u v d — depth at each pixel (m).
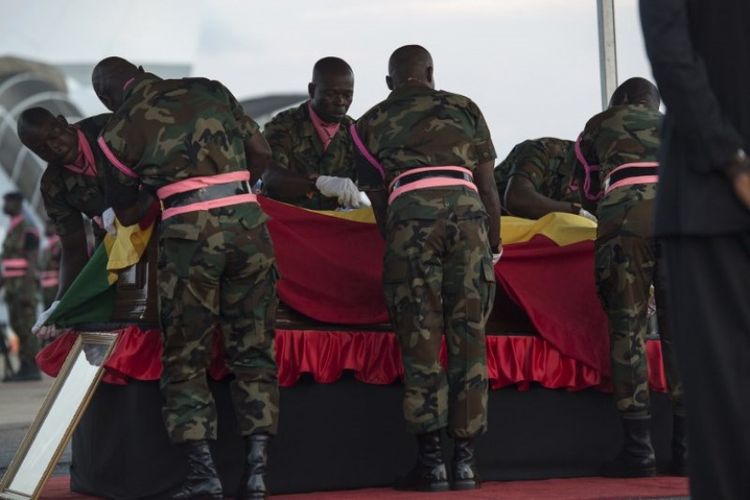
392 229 10.97
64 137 11.41
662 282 11.91
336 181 12.34
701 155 5.76
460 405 10.93
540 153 13.79
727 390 5.77
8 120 45.25
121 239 10.65
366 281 11.52
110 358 10.38
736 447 5.78
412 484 11.05
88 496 11.54
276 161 13.51
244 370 10.09
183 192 9.88
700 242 5.86
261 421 10.03
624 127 11.96
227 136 10.11
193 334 9.90
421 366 10.84
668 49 5.71
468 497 10.45
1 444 16.83
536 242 12.39
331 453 11.23
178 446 9.96
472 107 11.32
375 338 11.41
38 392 27.31
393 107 11.23
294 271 11.22
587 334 12.23
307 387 11.15
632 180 11.79
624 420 11.88
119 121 9.99
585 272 12.48
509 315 12.15
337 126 13.77
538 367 12.00
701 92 5.68
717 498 5.80
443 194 10.90
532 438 12.06
